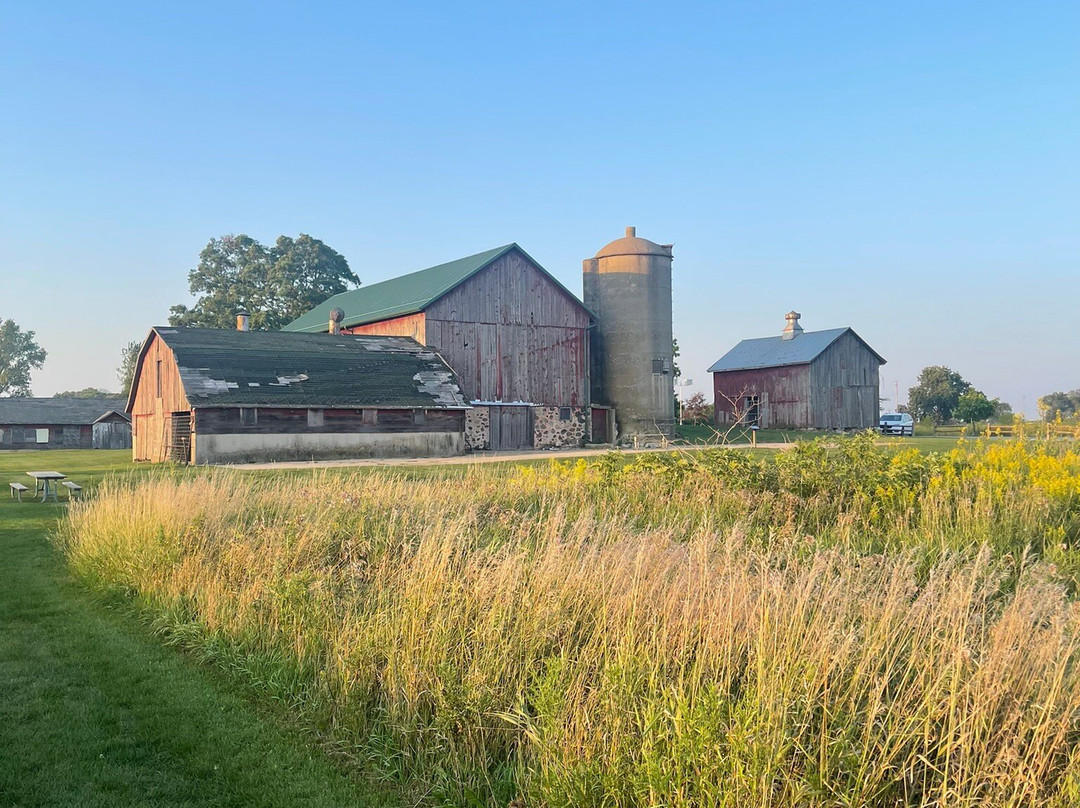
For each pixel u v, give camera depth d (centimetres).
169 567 1001
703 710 423
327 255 7762
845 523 1041
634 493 1307
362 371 3425
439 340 3766
